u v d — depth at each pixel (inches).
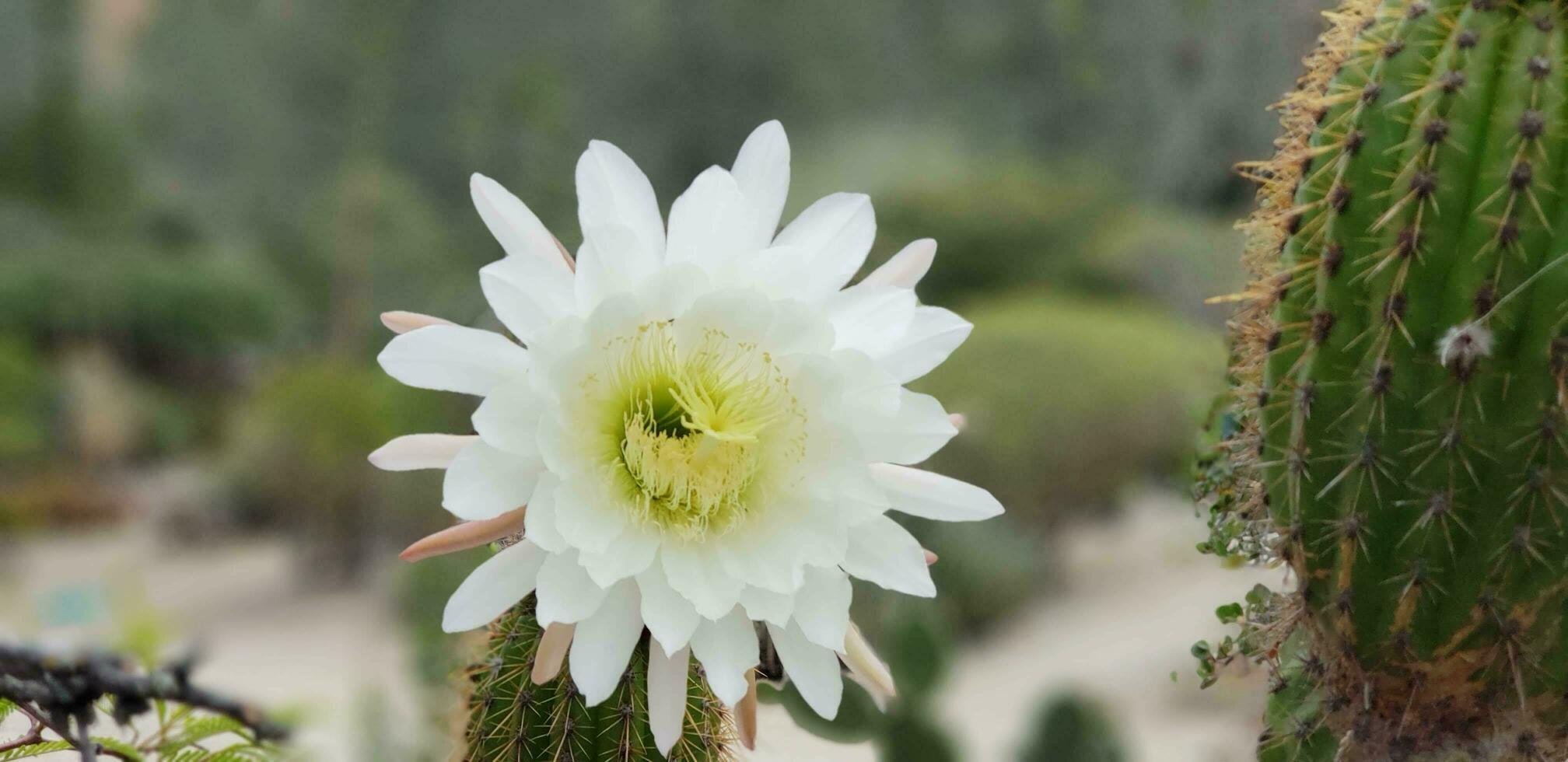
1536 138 22.5
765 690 29.0
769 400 22.4
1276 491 24.6
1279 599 25.5
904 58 342.0
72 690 23.2
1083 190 242.1
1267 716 25.7
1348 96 24.1
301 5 343.3
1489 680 23.7
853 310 22.7
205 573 168.2
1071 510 141.2
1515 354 22.8
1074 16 285.3
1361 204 23.5
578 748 22.8
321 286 288.7
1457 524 23.2
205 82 339.3
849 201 23.0
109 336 261.1
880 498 22.3
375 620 140.2
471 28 351.3
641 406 22.7
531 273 21.8
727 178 22.6
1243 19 215.0
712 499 22.2
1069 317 158.4
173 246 304.7
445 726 29.4
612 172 22.6
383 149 339.9
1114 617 125.5
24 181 297.1
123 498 209.5
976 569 127.3
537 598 21.7
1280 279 24.6
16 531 191.2
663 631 21.6
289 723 24.9
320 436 166.2
